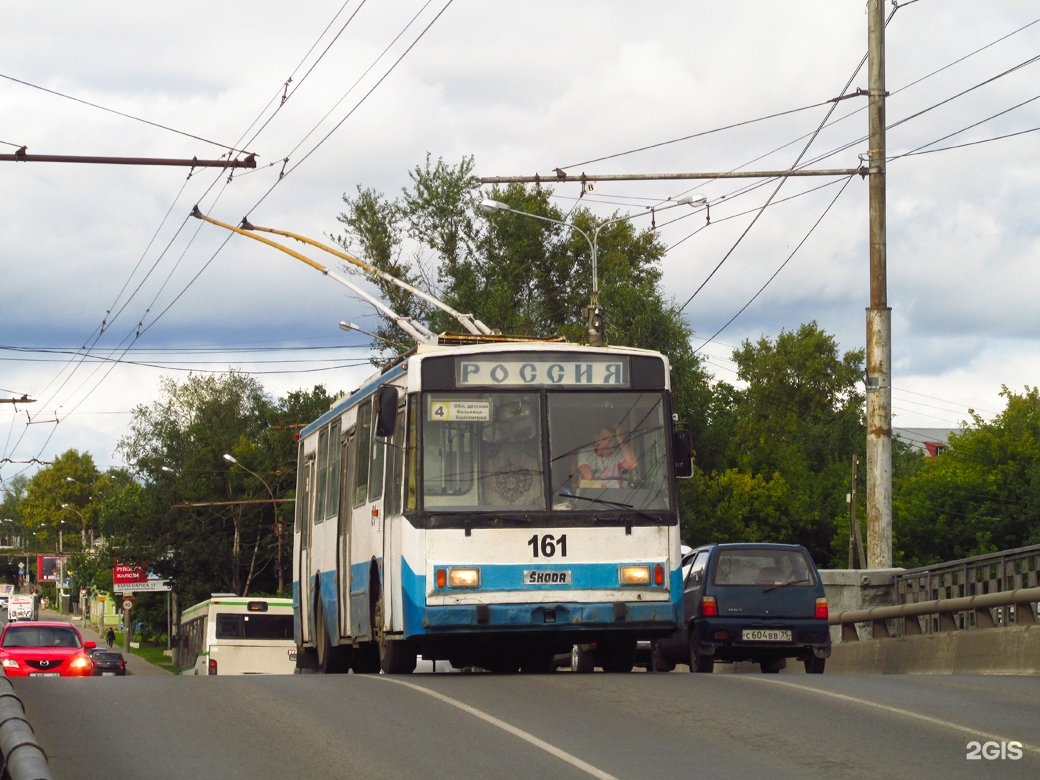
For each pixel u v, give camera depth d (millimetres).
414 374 19375
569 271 76188
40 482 198000
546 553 18984
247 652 46906
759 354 124750
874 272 29781
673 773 10789
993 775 10586
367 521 21875
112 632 113438
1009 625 21578
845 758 11391
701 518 87625
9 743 8734
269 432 97625
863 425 117438
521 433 19344
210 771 11102
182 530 94125
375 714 14359
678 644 25891
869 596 27844
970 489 84875
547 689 16531
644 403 19797
